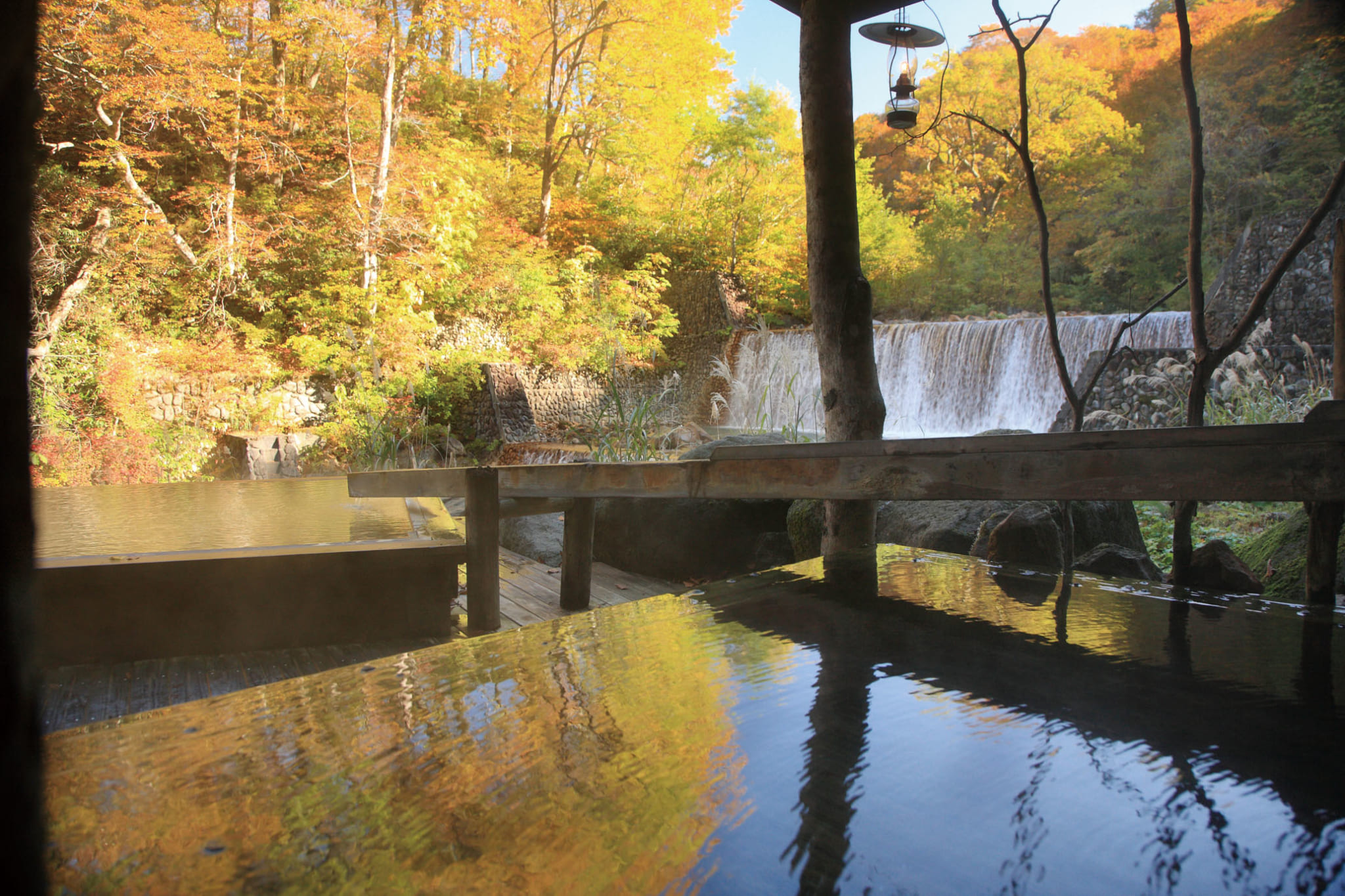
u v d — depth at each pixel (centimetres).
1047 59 2519
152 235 1236
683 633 149
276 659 271
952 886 71
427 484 364
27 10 48
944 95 2653
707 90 2072
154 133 1544
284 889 68
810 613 164
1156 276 2162
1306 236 229
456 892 68
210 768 92
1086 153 2459
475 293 1584
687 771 93
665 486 236
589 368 1630
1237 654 136
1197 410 251
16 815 48
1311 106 1905
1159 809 86
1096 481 152
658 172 2245
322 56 1588
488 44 1823
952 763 96
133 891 67
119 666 263
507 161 1984
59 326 1061
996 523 300
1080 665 132
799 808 85
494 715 108
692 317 1994
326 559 284
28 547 49
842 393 314
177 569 269
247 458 1095
